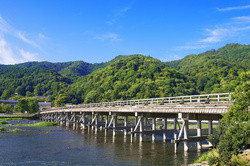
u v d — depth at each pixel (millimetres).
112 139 41844
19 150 30703
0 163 23797
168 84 183750
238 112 17625
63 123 81375
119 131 58344
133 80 199125
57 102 195750
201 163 21484
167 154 27844
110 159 25500
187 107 25547
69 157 26594
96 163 23734
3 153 28719
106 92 190625
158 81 188500
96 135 48094
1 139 40031
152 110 32031
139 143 36969
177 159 24953
